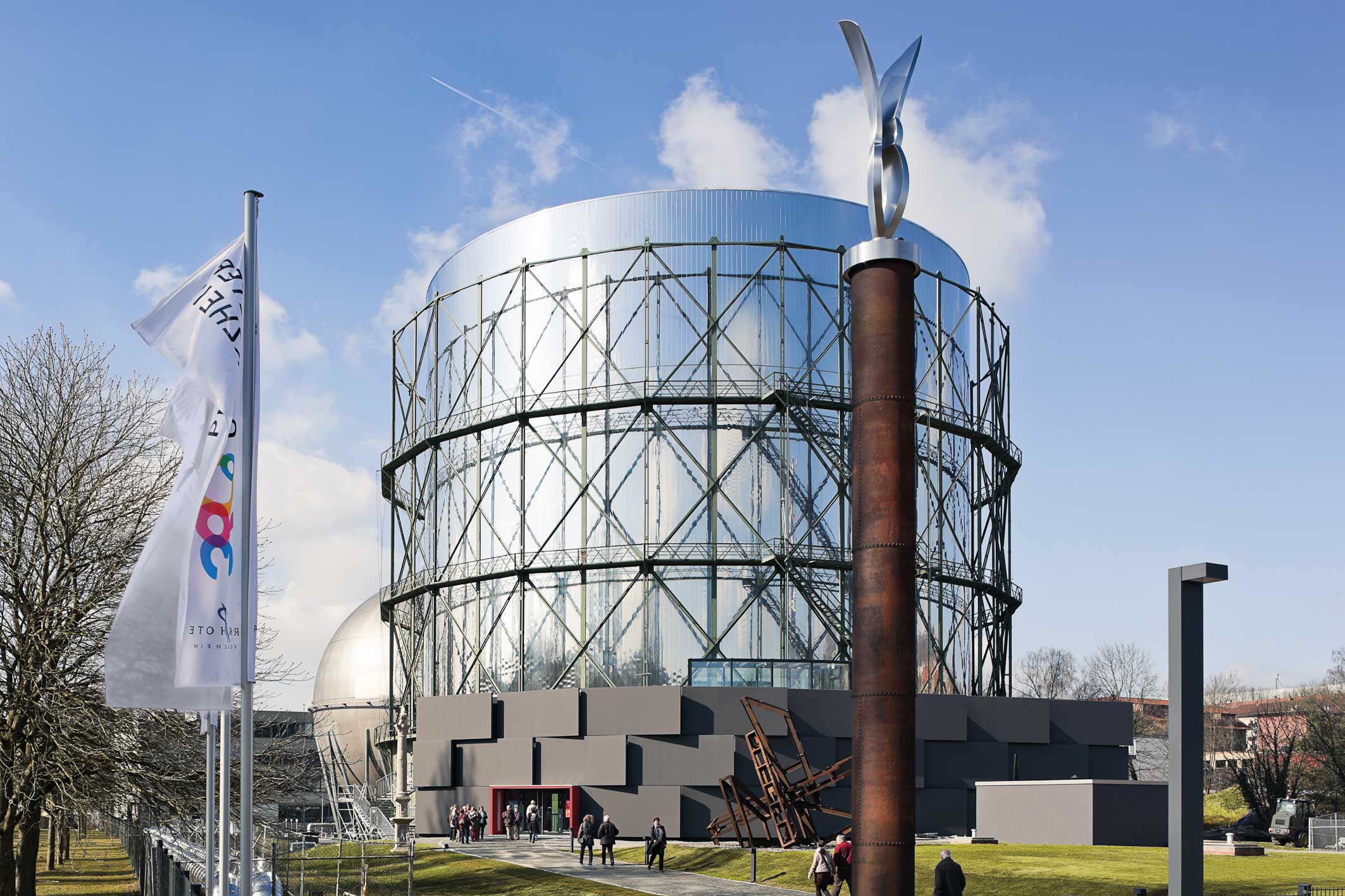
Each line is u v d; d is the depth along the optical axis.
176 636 18.14
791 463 58.22
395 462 69.50
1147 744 96.75
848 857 28.83
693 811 51.12
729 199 60.31
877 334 16.42
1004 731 56.00
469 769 55.28
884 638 15.79
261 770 34.59
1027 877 31.67
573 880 36.44
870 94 17.19
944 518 61.00
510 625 60.03
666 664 56.41
